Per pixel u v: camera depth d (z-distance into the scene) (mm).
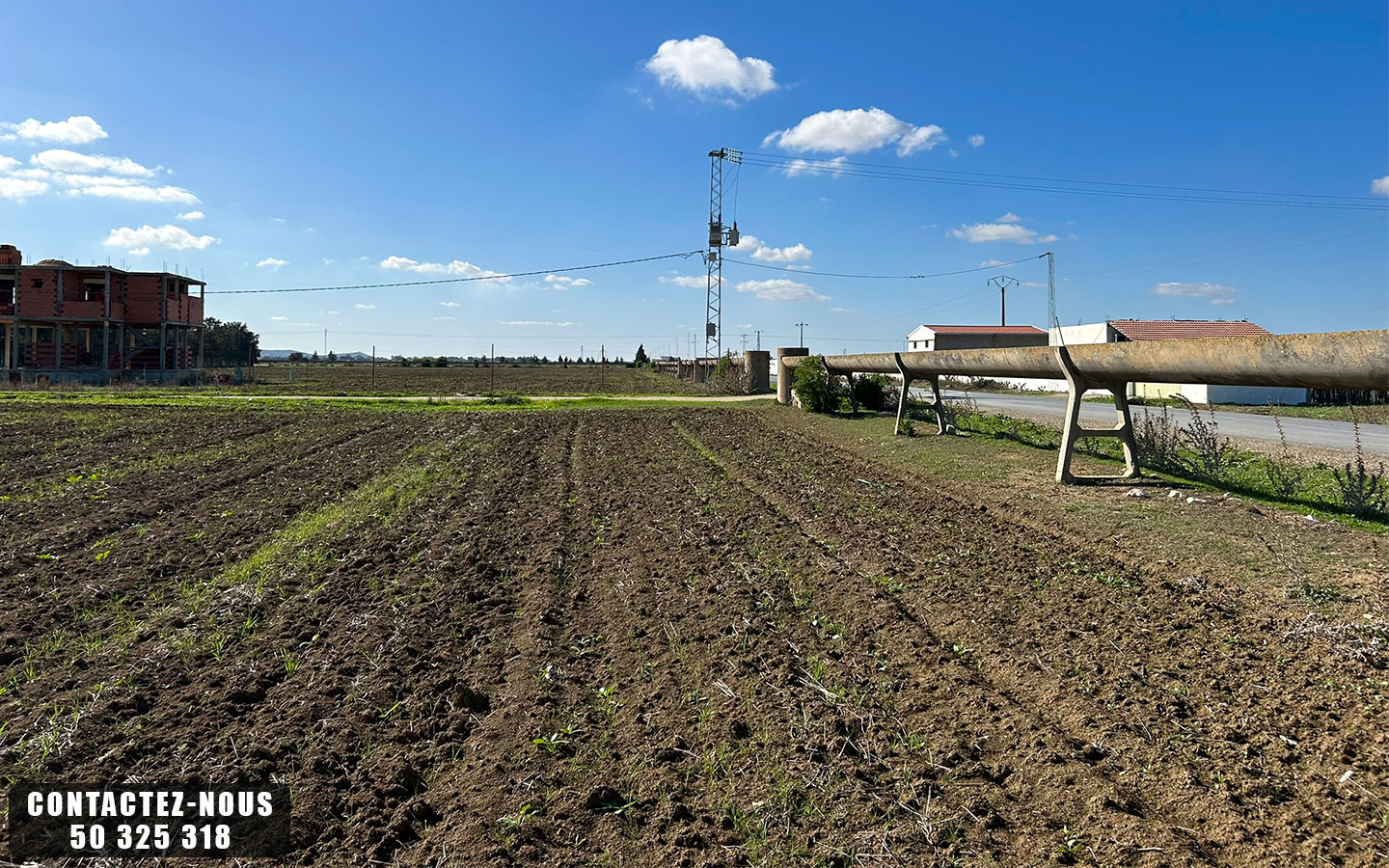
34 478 11359
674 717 4184
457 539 7926
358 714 4223
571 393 37031
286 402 27703
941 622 5434
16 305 38219
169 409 23672
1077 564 6523
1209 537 6867
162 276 40812
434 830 3287
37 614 5652
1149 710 4090
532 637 5281
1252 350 7199
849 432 17172
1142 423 14898
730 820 3312
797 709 4215
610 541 7852
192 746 3902
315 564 6949
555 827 3307
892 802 3395
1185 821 3225
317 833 3283
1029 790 3473
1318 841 3045
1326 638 4723
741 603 5840
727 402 29531
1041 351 10305
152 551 7418
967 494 9781
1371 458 11930
